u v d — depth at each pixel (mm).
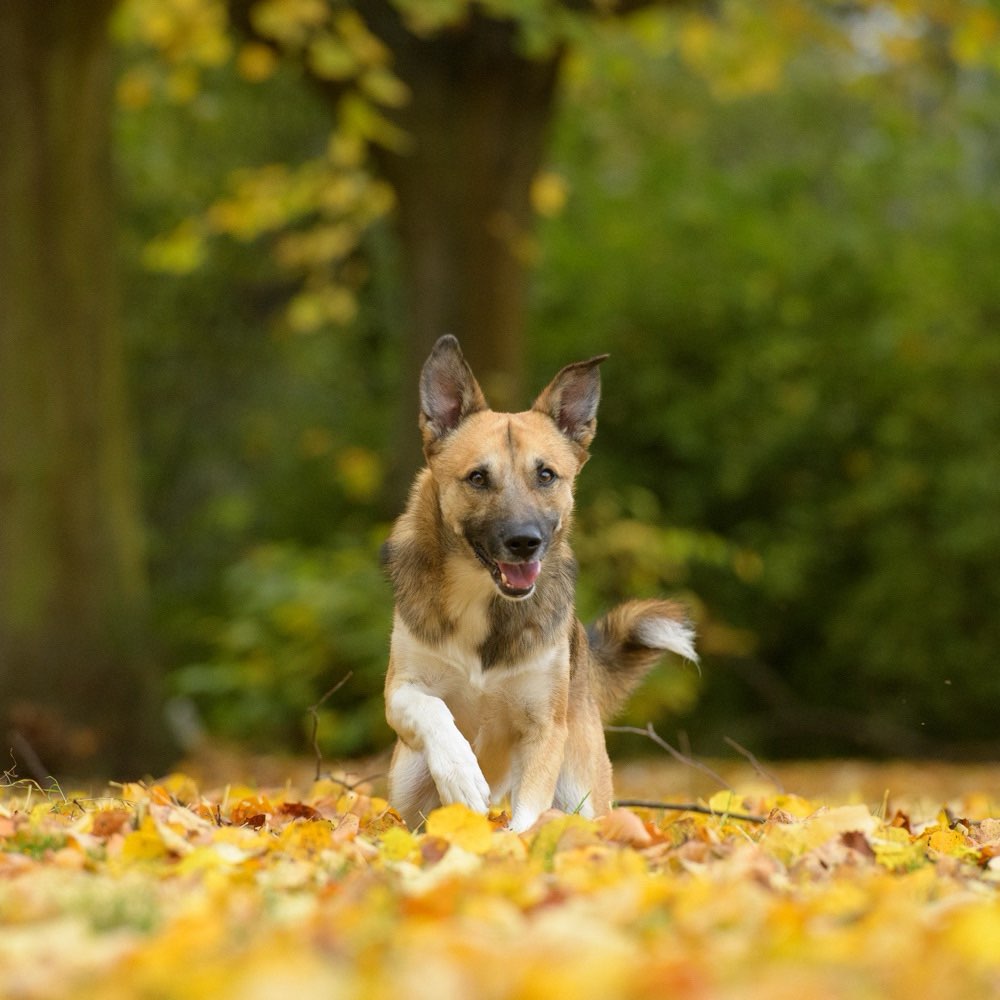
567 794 7141
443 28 17969
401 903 4188
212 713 20375
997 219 25156
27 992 3314
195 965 3467
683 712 22828
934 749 23891
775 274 25312
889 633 23891
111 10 14359
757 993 3162
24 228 14211
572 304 26062
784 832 5734
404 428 18562
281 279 28312
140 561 15117
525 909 4305
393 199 18703
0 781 9609
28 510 14234
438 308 18344
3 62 14148
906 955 3660
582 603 17938
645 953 3658
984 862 5891
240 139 25969
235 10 16984
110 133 14883
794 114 28312
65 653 14242
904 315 23953
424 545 6941
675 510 25219
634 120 25438
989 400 23734
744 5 18641
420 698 6582
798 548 24281
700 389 25188
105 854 5223
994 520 23141
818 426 24641
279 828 6480
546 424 7336
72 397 14461
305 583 17875
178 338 28188
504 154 18297
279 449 27922
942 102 27203
